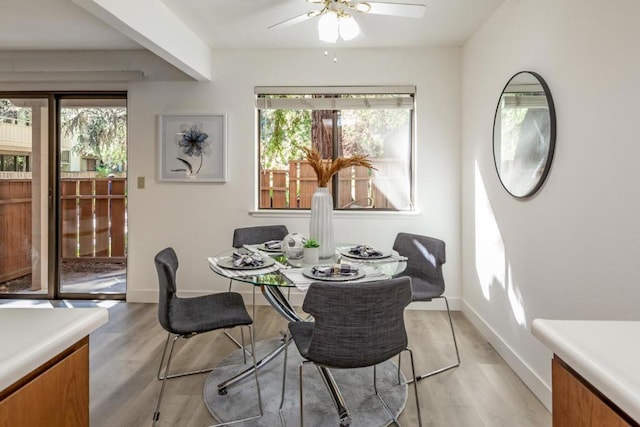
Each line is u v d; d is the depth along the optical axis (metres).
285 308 2.38
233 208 3.54
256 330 2.98
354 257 2.26
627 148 1.41
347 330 1.47
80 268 3.71
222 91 3.50
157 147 3.53
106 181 3.69
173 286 1.83
